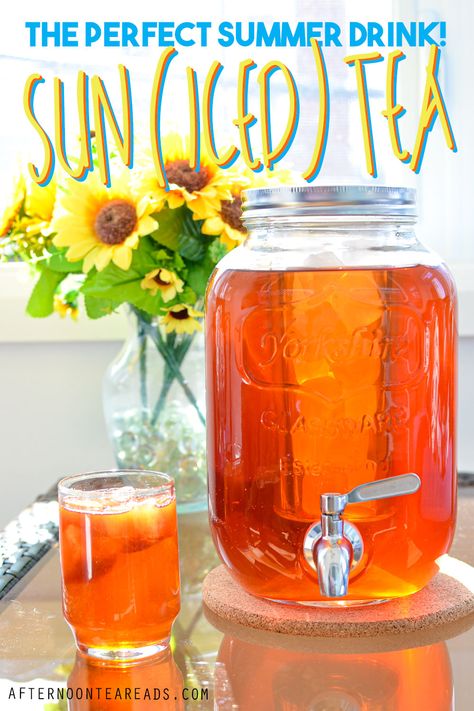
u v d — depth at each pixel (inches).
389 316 28.2
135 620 26.9
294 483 28.4
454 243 60.9
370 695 24.7
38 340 58.1
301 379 28.1
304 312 28.0
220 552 30.6
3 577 34.3
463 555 35.3
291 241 29.0
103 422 59.4
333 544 26.8
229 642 28.4
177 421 42.4
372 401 28.2
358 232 28.9
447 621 29.4
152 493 27.3
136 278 40.2
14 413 59.5
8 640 29.0
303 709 23.9
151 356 42.5
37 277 49.8
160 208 38.5
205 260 40.4
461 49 59.6
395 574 28.8
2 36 58.9
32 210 42.0
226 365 29.3
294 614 29.3
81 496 27.0
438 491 29.3
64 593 27.8
